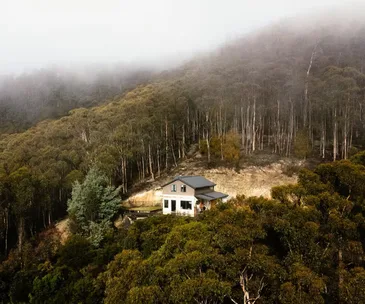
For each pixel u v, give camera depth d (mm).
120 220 44562
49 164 55750
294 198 20562
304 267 14734
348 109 58469
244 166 56156
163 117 71938
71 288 27078
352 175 20594
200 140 67562
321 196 19250
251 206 19516
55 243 39625
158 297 14000
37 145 66188
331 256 17094
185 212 42656
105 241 35812
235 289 15695
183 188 43688
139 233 29750
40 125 87562
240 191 49562
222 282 13703
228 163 57969
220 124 66312
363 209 19484
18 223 47000
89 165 55531
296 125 69562
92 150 61594
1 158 60469
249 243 15438
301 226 16953
